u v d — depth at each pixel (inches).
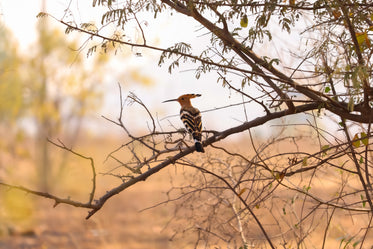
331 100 322.7
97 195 1232.8
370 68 297.3
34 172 1245.7
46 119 1263.5
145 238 863.7
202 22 335.3
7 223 1010.7
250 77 313.1
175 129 358.0
